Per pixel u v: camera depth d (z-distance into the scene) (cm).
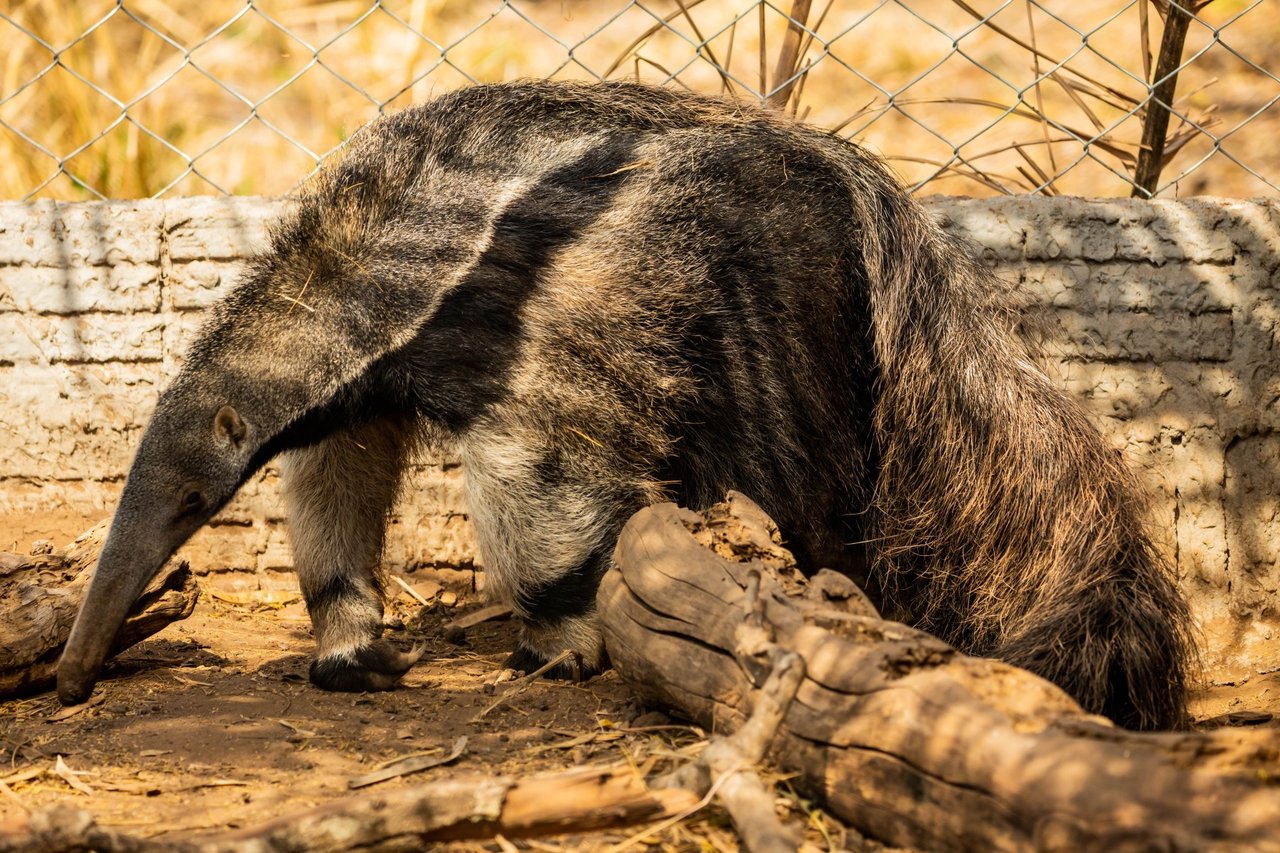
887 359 763
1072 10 1900
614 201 710
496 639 841
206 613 862
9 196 1220
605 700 675
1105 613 649
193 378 685
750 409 743
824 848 459
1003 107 911
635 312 702
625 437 704
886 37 1912
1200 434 855
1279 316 848
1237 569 859
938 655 464
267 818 505
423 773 555
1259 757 400
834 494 779
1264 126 1482
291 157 1515
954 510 754
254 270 719
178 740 604
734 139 756
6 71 1378
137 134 1255
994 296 790
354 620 727
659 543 609
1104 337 852
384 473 770
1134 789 382
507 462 691
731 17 1952
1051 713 436
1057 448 732
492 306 682
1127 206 847
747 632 507
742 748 461
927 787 432
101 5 1648
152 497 666
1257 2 903
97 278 875
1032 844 396
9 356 884
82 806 523
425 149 714
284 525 896
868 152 797
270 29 1794
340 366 690
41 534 893
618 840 473
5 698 669
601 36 1927
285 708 663
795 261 746
